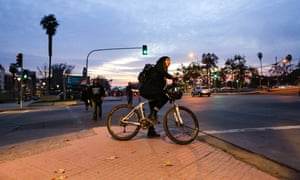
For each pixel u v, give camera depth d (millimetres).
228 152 3840
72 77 35344
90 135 5195
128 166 3111
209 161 3301
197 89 31406
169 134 4344
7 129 7250
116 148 4000
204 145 4219
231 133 5582
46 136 5586
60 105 20344
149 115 4562
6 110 15688
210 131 5871
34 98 40500
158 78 4441
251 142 4633
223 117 8625
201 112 10422
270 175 2830
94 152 3783
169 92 4512
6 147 4312
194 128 4520
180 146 4129
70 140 4734
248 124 6926
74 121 8656
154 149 3916
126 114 4660
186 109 4594
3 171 3020
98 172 2922
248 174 2834
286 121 7344
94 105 8766
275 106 12781
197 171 2914
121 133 4691
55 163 3289
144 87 4512
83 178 2746
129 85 16297
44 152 3863
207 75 63281
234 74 63375
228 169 2992
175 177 2730
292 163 3350
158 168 3023
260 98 21406
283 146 4324
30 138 5398
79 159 3438
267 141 4719
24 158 3545
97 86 8852
